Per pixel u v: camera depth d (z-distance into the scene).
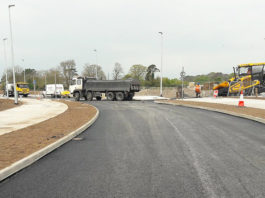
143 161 4.84
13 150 5.41
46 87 50.56
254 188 3.51
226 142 6.45
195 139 6.86
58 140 6.47
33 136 7.08
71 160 5.00
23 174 4.20
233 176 3.98
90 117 11.75
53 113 14.14
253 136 7.23
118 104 23.05
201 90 38.22
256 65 27.69
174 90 58.06
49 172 4.29
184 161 4.81
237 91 28.72
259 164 4.60
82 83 31.44
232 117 11.84
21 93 48.34
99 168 4.46
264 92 27.47
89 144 6.44
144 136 7.37
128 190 3.46
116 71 78.44
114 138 7.16
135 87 30.28
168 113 13.95
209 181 3.77
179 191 3.41
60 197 3.28
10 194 3.39
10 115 13.17
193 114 13.30
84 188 3.56
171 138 7.03
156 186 3.60
